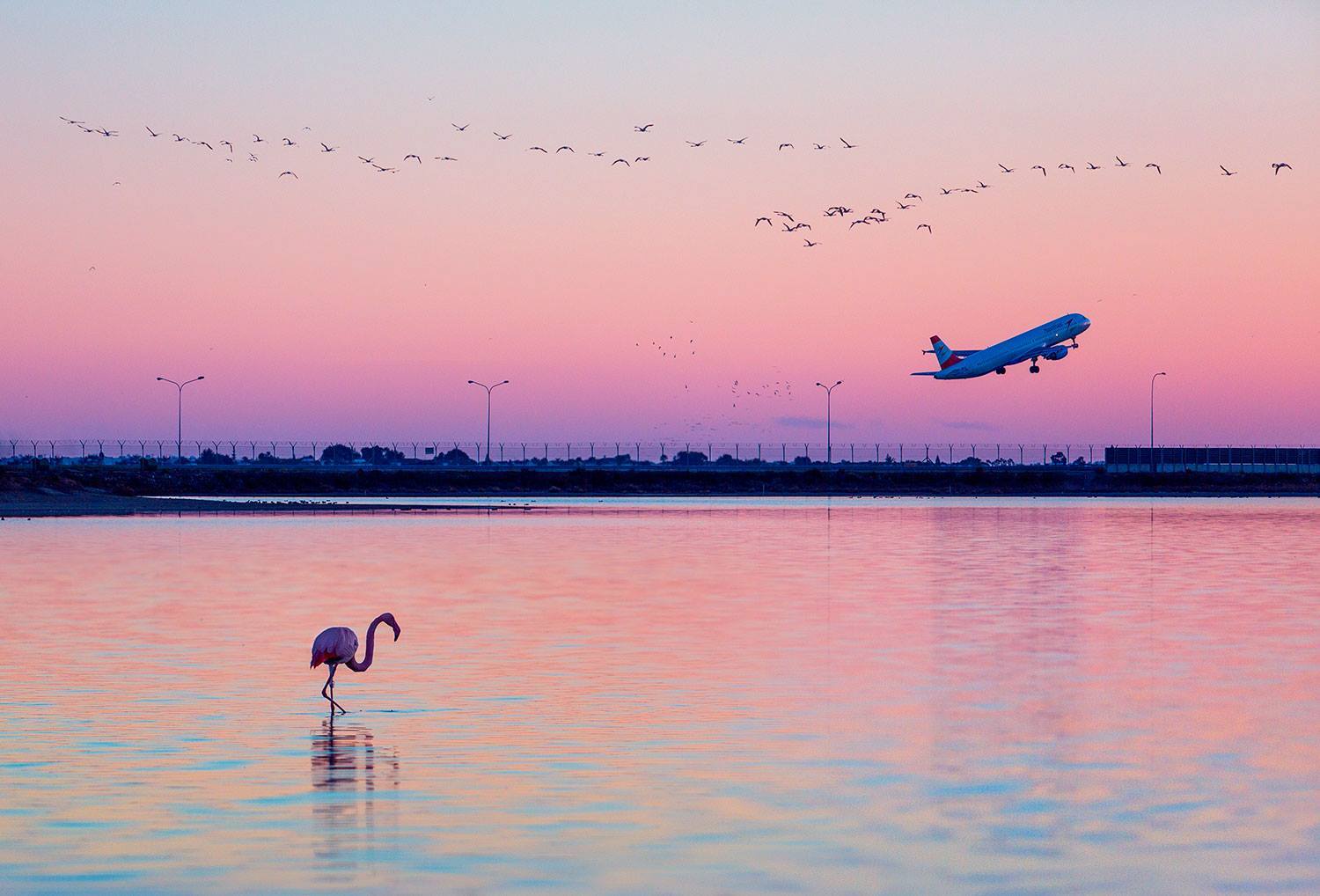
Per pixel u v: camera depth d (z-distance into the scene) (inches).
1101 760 810.8
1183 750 838.5
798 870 608.4
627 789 745.0
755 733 887.1
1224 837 655.8
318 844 642.8
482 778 768.3
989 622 1462.8
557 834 659.4
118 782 754.8
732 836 657.0
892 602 1665.8
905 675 1114.1
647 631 1385.3
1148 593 1772.9
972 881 593.9
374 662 1179.3
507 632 1376.7
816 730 898.1
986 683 1075.3
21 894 571.8
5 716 937.5
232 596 1715.1
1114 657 1209.4
